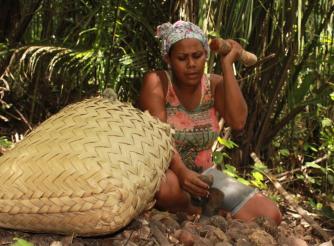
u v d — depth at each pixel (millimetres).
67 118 2551
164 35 2973
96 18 4340
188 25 2930
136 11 4012
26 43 4348
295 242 2801
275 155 4445
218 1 3805
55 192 2252
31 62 3924
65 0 4488
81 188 2242
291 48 4051
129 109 2715
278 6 3994
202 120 3096
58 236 2420
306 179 4270
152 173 2492
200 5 3725
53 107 4543
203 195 2807
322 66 4457
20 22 4359
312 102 4215
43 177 2275
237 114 3027
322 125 4508
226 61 3006
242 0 3734
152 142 2592
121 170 2320
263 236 2699
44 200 2260
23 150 2389
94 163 2291
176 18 3973
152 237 2566
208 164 3186
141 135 2561
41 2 4633
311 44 4207
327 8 4188
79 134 2422
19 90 4383
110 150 2377
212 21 3826
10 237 2398
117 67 3941
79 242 2414
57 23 4641
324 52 4535
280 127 4328
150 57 4250
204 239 2602
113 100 2752
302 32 4031
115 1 4000
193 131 3070
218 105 3127
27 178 2289
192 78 2936
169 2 4098
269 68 4082
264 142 4391
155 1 4141
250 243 2670
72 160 2297
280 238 2807
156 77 3074
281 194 3703
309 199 4020
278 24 4039
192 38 2895
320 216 3605
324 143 4371
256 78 4160
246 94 4242
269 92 4238
